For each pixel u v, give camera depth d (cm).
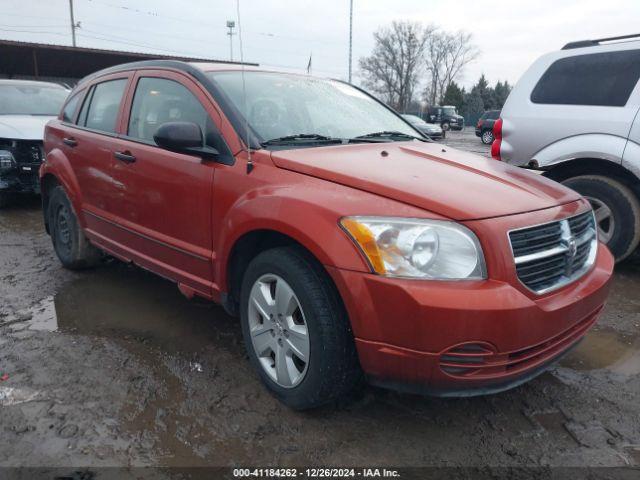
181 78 325
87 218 403
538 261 226
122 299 391
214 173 282
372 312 210
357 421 248
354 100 384
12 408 252
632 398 272
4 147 656
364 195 227
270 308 253
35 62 2111
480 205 220
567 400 269
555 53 488
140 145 337
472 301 200
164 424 243
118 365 295
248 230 252
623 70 442
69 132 419
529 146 486
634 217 439
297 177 251
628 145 426
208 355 308
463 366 206
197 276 305
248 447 229
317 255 221
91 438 232
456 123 4116
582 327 251
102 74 415
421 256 207
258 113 302
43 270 456
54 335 332
